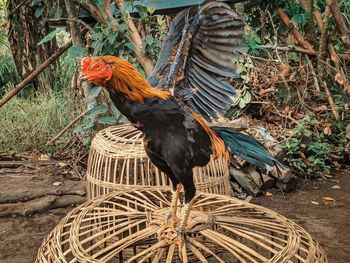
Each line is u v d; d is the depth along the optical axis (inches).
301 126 173.2
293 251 70.7
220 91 69.9
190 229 75.9
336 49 208.7
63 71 221.8
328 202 156.6
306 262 69.2
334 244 132.2
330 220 145.4
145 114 64.8
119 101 64.3
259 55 192.2
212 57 68.3
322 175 173.9
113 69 61.6
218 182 115.2
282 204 155.3
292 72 187.3
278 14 197.5
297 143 169.3
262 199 158.4
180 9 130.5
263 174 161.3
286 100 186.9
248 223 79.5
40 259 73.5
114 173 111.0
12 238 135.9
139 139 112.6
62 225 79.5
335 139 188.1
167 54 73.5
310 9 197.3
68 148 182.5
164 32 167.9
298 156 174.9
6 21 230.1
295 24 201.9
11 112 198.4
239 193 160.2
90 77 61.0
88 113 141.8
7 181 160.1
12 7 207.2
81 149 178.7
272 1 197.5
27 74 218.2
